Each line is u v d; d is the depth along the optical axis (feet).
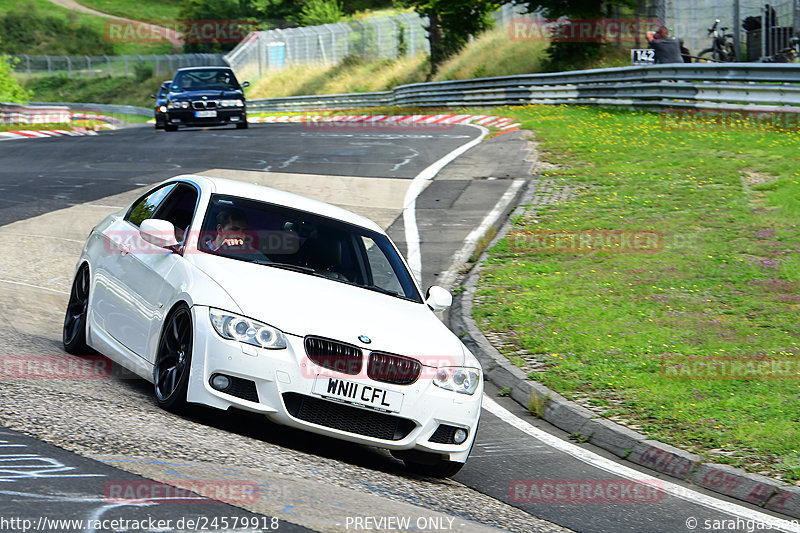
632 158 236.63
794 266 145.07
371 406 68.59
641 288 138.82
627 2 442.09
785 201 182.39
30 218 175.73
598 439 88.48
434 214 191.62
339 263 82.38
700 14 418.10
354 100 560.20
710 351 111.24
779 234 163.84
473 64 538.47
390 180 225.15
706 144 246.88
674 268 148.05
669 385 99.71
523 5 503.20
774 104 268.41
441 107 463.01
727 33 403.54
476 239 172.96
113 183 220.43
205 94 369.50
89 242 95.61
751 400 94.99
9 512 44.60
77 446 58.13
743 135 254.47
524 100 406.41
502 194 207.72
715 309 128.26
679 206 187.11
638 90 335.67
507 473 78.07
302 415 67.72
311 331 68.74
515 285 143.54
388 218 188.03
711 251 156.04
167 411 72.18
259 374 67.00
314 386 67.51
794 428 86.99
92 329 88.22
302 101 608.19
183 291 72.28
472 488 73.15
